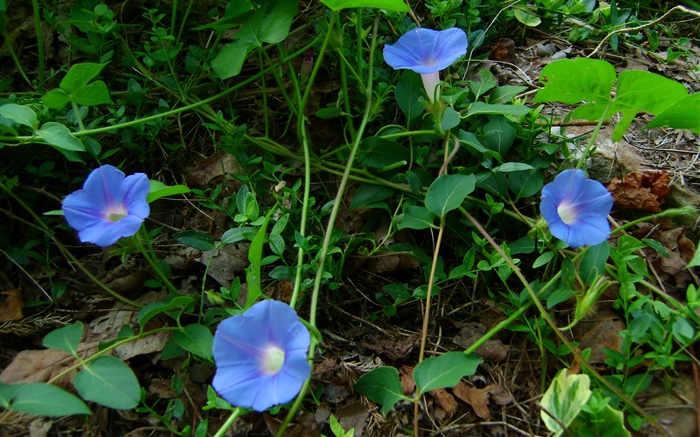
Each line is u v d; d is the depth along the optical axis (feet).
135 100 1.47
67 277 1.34
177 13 1.71
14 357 1.20
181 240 1.28
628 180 1.43
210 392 1.07
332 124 1.61
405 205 1.36
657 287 1.26
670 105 1.29
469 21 1.73
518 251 1.30
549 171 1.48
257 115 1.62
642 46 1.83
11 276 1.32
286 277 1.24
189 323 1.28
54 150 1.45
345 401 1.18
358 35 1.44
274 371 0.99
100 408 1.13
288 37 1.71
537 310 1.27
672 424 1.08
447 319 1.31
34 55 1.64
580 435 1.04
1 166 1.37
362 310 1.34
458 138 1.41
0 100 1.38
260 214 1.39
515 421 1.15
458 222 1.38
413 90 1.49
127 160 1.51
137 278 1.34
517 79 1.70
